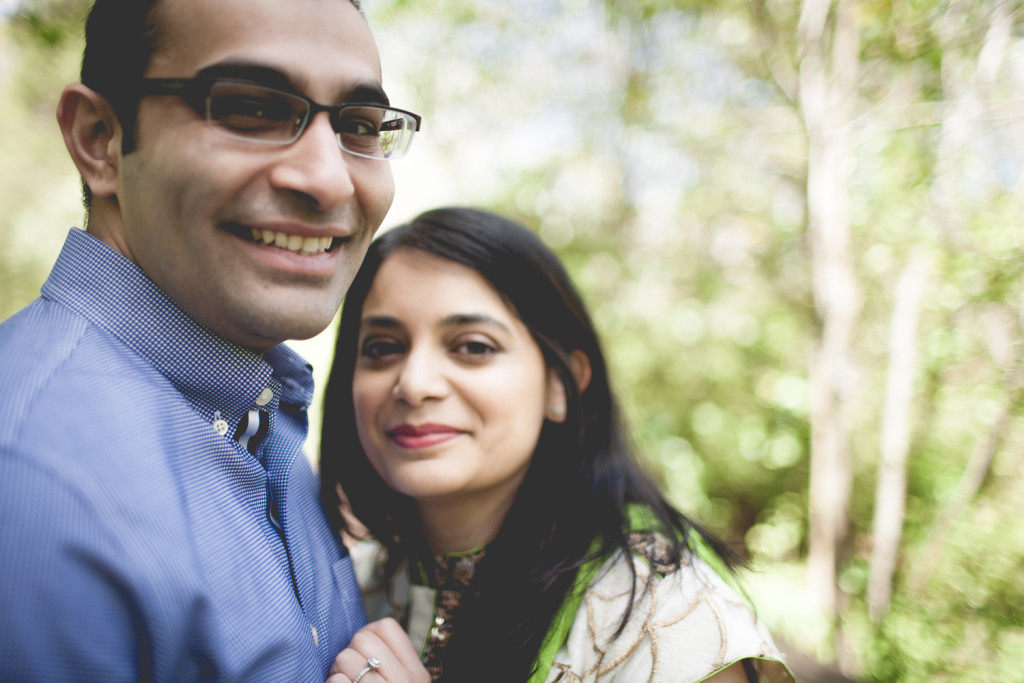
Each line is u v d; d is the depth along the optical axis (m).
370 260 1.49
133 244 1.00
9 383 0.85
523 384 1.46
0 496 0.76
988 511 3.19
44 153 3.52
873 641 3.28
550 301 1.53
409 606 1.60
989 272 3.18
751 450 5.39
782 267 5.39
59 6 2.75
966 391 3.47
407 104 5.50
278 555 1.10
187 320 1.02
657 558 1.36
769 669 1.29
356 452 1.67
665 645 1.22
